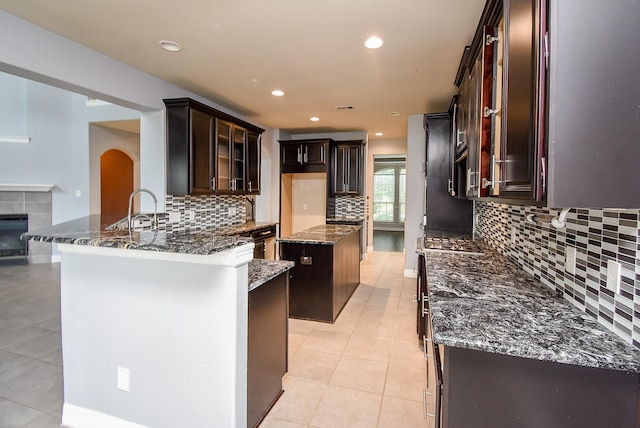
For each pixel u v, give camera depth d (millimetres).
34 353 2773
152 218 3461
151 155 3629
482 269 2086
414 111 4840
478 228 3709
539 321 1249
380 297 4367
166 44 2703
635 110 907
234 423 1630
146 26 2414
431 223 4340
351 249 4391
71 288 1913
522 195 1117
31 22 2371
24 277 5133
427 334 1874
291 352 2857
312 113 4980
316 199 6898
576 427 1061
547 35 945
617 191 923
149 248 1455
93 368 1893
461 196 3215
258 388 1947
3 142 5977
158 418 1771
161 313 1726
